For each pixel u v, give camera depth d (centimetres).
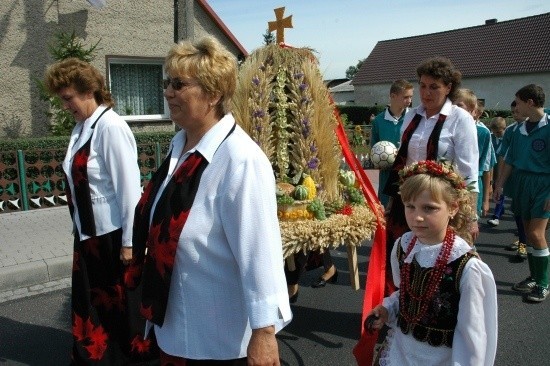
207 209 174
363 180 399
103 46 1000
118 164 291
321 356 361
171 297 181
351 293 480
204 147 178
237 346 181
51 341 385
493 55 3369
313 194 373
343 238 355
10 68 909
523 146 466
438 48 3697
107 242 300
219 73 180
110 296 309
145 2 1038
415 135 345
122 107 1062
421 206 218
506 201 938
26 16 912
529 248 465
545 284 457
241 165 171
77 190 296
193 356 180
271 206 175
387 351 242
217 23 1131
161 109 1109
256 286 168
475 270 205
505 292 480
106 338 310
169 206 178
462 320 206
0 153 747
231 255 176
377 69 3878
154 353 321
